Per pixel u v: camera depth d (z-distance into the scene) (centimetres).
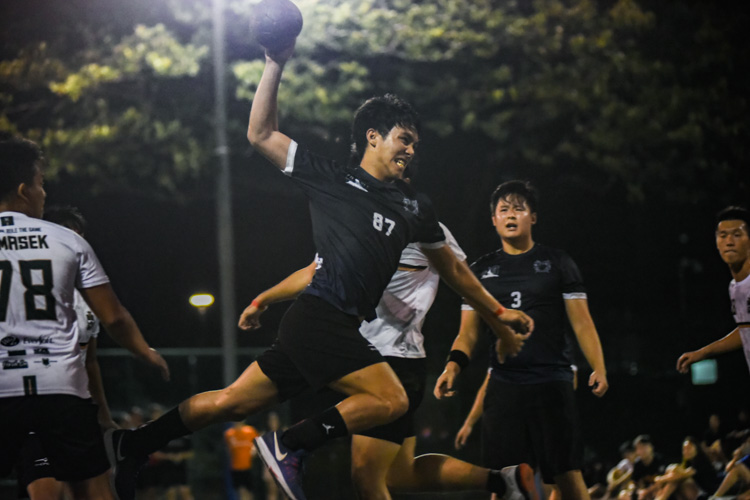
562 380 2139
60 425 1477
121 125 5878
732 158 6638
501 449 2153
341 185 1538
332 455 5538
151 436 1603
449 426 5738
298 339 1505
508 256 2223
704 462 3234
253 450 4766
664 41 6712
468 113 6212
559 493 2169
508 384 2153
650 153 6456
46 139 5797
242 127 6250
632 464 3681
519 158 7112
